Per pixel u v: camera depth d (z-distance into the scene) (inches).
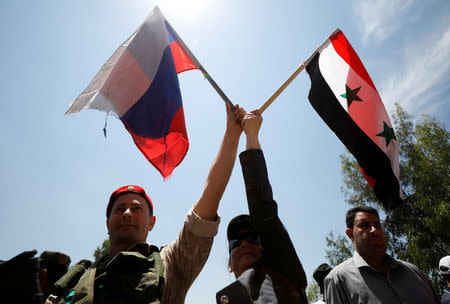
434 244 427.2
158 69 111.0
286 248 70.0
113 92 103.3
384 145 132.7
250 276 74.4
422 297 105.3
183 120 107.0
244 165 78.6
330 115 134.6
